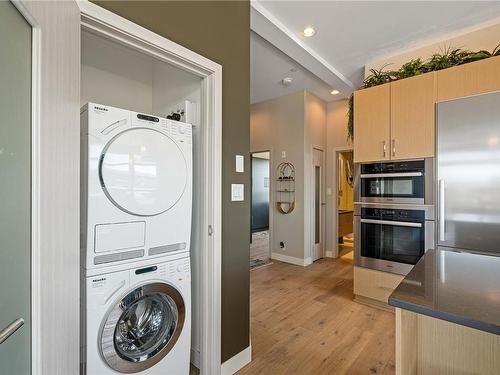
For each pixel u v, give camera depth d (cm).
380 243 273
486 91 211
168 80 214
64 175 97
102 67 209
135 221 146
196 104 187
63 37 96
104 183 135
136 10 135
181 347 164
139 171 147
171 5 150
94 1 120
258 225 718
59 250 93
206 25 169
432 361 127
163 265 157
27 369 79
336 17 252
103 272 135
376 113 271
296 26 265
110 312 136
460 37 277
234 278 186
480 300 87
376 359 196
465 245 218
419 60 261
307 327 242
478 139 214
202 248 175
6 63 70
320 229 494
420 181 244
